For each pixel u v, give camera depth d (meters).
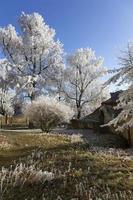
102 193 10.76
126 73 13.88
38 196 10.44
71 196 10.48
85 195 10.51
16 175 11.42
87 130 37.34
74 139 24.55
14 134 24.25
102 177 12.38
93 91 56.16
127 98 14.09
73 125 40.94
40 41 56.38
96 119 43.31
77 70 56.94
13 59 56.44
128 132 29.17
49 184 11.38
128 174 12.85
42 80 54.84
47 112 30.89
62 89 56.62
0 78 54.41
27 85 53.44
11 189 10.77
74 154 16.50
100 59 57.25
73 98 56.66
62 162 14.64
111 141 29.09
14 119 67.06
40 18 58.00
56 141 22.78
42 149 18.39
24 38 56.78
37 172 12.05
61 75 56.81
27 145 19.97
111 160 15.28
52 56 57.28
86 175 12.54
